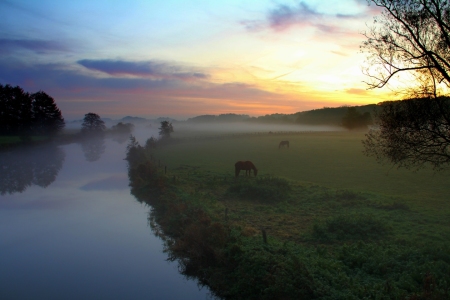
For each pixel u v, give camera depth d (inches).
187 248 541.6
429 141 368.5
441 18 351.6
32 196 1009.5
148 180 1063.0
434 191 868.6
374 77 392.2
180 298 411.2
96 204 893.8
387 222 606.2
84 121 3779.5
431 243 479.8
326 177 1109.7
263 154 1792.6
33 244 607.2
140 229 679.7
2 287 444.1
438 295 305.9
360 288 346.6
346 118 4121.6
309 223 631.2
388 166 1304.1
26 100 2864.2
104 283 454.6
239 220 642.2
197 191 889.5
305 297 335.0
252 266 407.5
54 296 418.9
